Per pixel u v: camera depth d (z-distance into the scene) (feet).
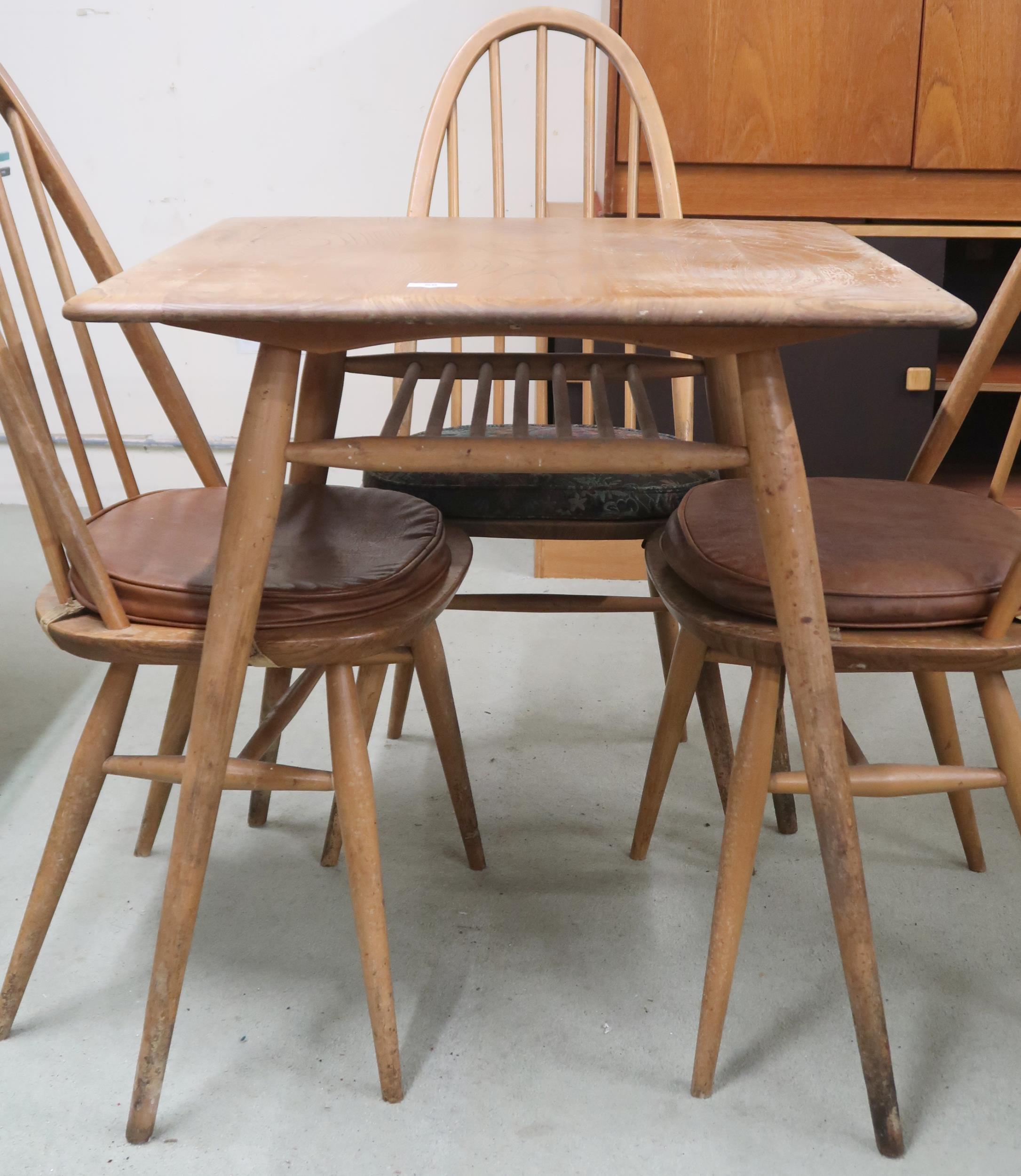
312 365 3.95
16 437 2.74
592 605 4.43
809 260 2.87
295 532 3.43
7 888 4.11
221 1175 2.91
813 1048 3.39
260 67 8.20
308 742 5.26
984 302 8.27
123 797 4.84
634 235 3.50
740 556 3.14
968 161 6.28
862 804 4.85
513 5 8.02
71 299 2.31
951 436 3.90
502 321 2.20
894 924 4.00
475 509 4.20
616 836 4.57
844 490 3.83
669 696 4.00
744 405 2.68
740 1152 3.00
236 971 3.72
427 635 3.89
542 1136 3.05
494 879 4.25
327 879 4.28
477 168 8.39
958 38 6.07
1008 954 3.83
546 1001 3.58
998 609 2.88
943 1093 3.22
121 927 3.95
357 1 8.02
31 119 3.58
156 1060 2.97
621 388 6.82
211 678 2.75
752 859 3.06
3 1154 2.97
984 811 4.78
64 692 5.79
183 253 2.93
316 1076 3.26
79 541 2.85
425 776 5.04
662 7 6.09
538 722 5.57
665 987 3.65
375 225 3.79
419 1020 3.49
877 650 2.90
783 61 6.15
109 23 8.09
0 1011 3.38
